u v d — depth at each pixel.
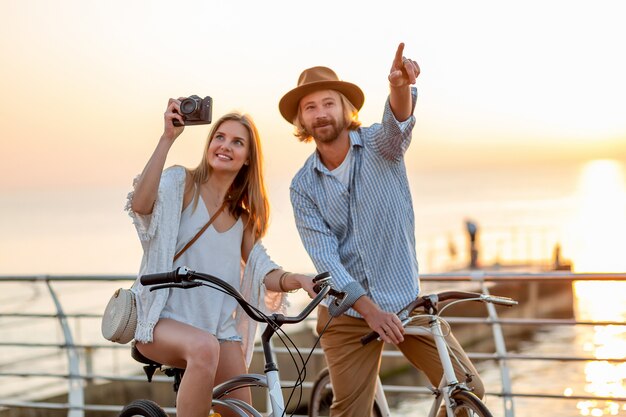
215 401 4.04
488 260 26.41
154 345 4.01
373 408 5.09
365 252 4.61
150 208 4.00
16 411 8.91
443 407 4.32
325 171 4.64
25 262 49.28
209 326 4.18
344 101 4.61
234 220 4.33
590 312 19.70
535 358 5.77
